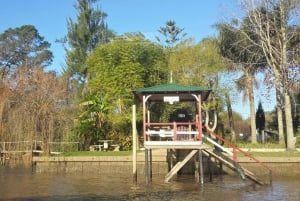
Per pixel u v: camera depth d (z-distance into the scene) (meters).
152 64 41.97
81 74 62.25
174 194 22.31
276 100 43.44
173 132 25.66
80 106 43.84
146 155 26.19
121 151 37.09
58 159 33.22
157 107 40.91
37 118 38.31
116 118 39.94
